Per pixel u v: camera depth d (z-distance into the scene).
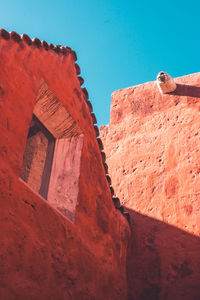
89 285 3.94
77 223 4.14
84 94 5.41
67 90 4.80
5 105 3.25
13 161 3.17
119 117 8.03
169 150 6.73
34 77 3.94
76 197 4.33
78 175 4.52
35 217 3.29
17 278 2.83
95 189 4.83
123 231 5.46
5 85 3.32
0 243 2.76
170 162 6.55
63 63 4.91
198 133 6.63
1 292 2.63
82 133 4.91
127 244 5.60
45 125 4.90
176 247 5.45
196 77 7.57
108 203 5.11
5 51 3.44
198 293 4.89
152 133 7.25
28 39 3.91
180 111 7.18
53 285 3.27
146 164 6.84
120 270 5.09
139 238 5.78
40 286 3.07
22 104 3.53
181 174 6.26
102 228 4.73
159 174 6.52
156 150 6.91
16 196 3.10
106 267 4.52
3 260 2.74
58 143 4.95
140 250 5.62
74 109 4.87
